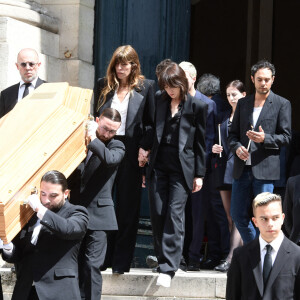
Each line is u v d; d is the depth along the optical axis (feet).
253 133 33.53
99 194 31.96
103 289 34.17
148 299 33.86
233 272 25.71
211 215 39.11
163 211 33.47
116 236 34.50
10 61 40.14
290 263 25.02
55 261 27.76
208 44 69.05
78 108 29.94
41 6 43.04
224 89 68.49
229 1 68.28
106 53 44.50
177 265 32.78
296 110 66.18
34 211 27.43
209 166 37.76
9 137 28.02
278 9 66.33
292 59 66.33
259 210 25.20
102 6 44.42
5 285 34.65
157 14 46.14
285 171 37.60
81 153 29.09
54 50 42.96
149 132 34.30
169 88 33.06
